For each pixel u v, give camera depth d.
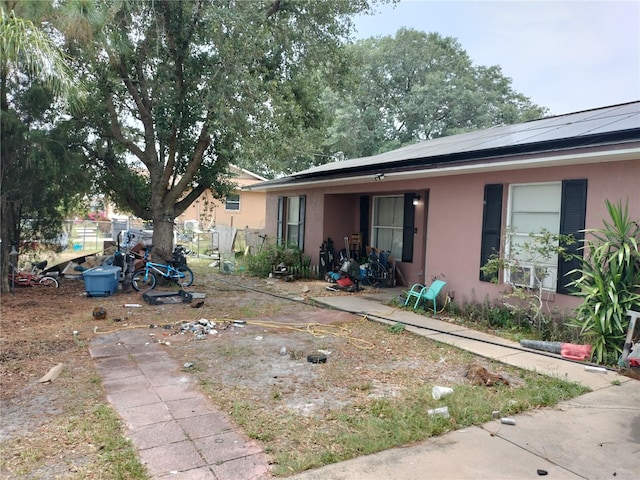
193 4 9.12
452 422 3.61
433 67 27.78
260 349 5.61
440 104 26.14
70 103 7.31
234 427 3.44
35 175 8.71
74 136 9.70
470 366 4.97
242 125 8.87
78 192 10.22
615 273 5.27
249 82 8.73
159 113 9.80
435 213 8.51
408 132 27.52
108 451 3.02
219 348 5.62
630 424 3.62
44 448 3.05
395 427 3.47
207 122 9.31
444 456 3.07
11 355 5.14
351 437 3.29
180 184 10.54
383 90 28.09
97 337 6.03
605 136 5.66
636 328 5.18
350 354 5.48
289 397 4.07
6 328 6.38
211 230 19.25
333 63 11.12
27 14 6.17
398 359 5.32
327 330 6.70
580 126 7.05
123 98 10.12
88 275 9.02
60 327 6.53
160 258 10.60
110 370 4.71
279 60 10.52
